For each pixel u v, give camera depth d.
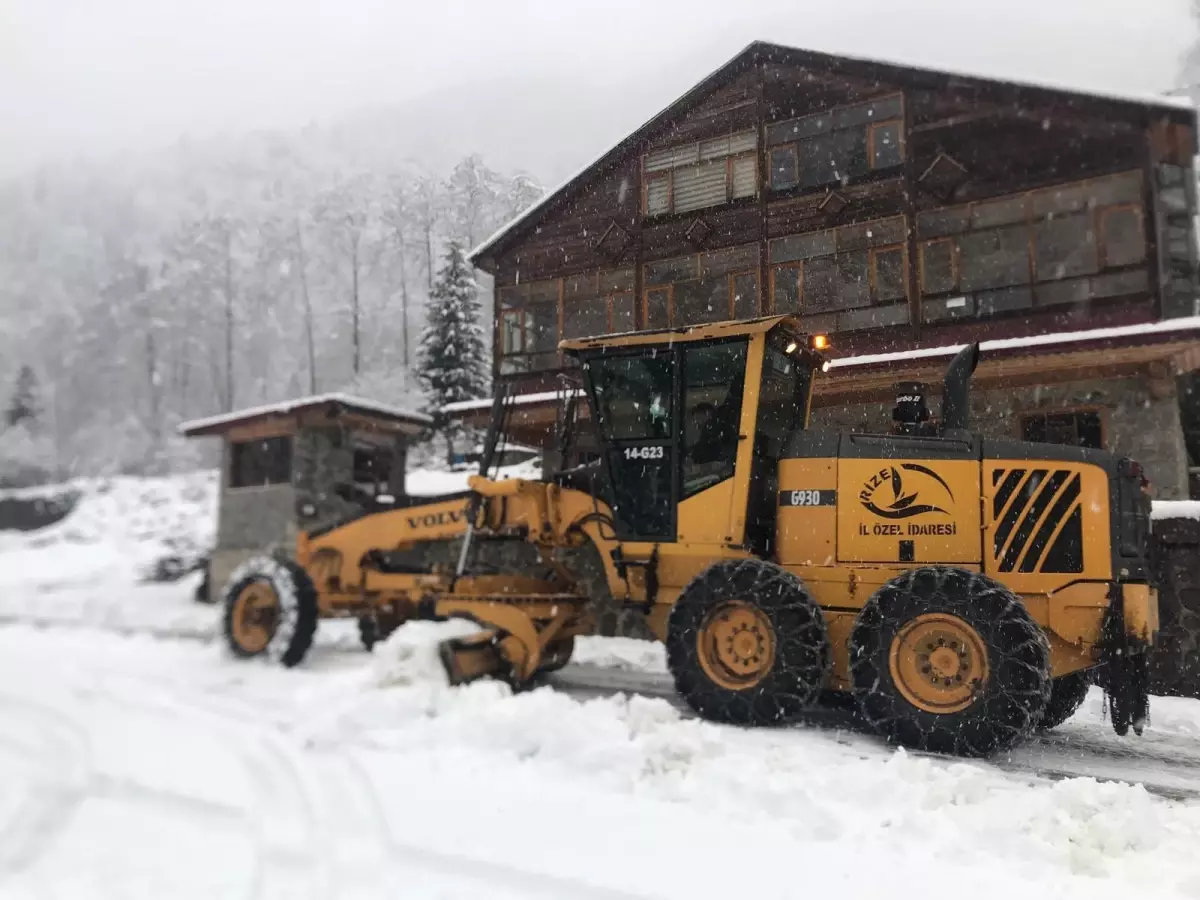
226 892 2.39
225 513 13.09
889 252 10.28
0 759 3.64
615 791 3.30
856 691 4.17
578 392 5.75
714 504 4.86
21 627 9.02
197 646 7.06
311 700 4.62
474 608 5.31
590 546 6.10
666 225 11.32
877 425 6.68
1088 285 9.59
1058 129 9.90
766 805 3.13
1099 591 4.15
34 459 36.88
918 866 2.64
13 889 2.42
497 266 12.40
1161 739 4.59
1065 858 2.70
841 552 4.60
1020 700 3.80
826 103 10.82
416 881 2.46
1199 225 11.03
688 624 4.58
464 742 3.88
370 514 6.29
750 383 4.82
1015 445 4.43
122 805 3.07
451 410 12.41
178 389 42.91
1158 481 8.56
